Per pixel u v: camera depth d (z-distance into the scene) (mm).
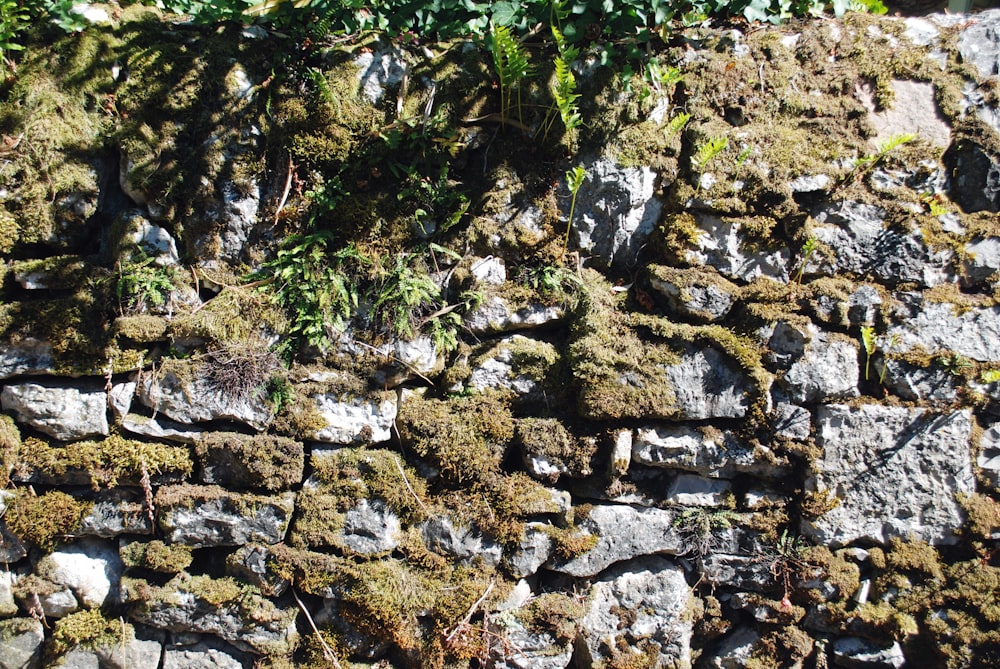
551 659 2859
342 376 2756
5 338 2598
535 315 2832
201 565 2807
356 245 2750
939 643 2791
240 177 2689
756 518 2854
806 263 2830
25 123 2568
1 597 2727
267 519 2713
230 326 2682
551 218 2832
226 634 2750
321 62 2717
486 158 2822
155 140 2643
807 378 2785
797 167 2801
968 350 2814
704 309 2793
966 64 2984
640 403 2740
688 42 2879
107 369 2641
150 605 2713
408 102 2750
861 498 2832
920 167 2861
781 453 2805
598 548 2828
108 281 2652
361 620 2723
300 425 2721
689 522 2859
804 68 2924
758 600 2891
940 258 2830
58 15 2566
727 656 2943
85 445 2662
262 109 2686
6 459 2641
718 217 2805
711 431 2795
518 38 2781
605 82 2766
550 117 2766
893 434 2809
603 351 2756
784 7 2971
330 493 2736
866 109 2920
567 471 2814
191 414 2686
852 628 2859
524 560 2807
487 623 2779
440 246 2785
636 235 2877
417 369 2781
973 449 2824
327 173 2762
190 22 2723
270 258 2766
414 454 2789
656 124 2812
